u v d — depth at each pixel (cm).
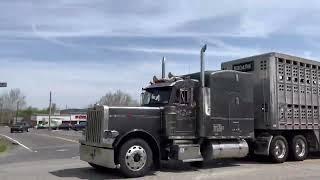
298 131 2000
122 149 1419
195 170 1593
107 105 1482
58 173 1523
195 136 1591
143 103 1661
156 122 1539
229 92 1680
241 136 1702
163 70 1752
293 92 1944
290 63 1944
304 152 1972
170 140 1562
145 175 1460
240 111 1708
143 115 1514
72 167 1705
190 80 1598
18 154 2558
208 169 1623
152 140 1490
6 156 2392
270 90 1852
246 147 1720
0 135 6241
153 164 1522
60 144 3725
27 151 2838
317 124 2056
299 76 1983
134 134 1464
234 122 1683
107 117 1455
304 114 1992
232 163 1833
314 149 2053
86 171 1574
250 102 1745
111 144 1416
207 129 1599
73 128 10262
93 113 1527
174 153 1539
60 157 2273
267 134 1883
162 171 1565
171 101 1552
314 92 2056
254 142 1881
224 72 1673
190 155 1558
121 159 1413
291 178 1390
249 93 1747
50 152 2712
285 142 1898
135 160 1430
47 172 1551
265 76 1872
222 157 1645
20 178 1393
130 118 1488
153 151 1502
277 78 1872
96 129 1491
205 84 1638
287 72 1927
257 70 1905
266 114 1858
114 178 1409
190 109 1588
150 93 1645
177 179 1372
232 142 1698
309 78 2036
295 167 1694
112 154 1415
